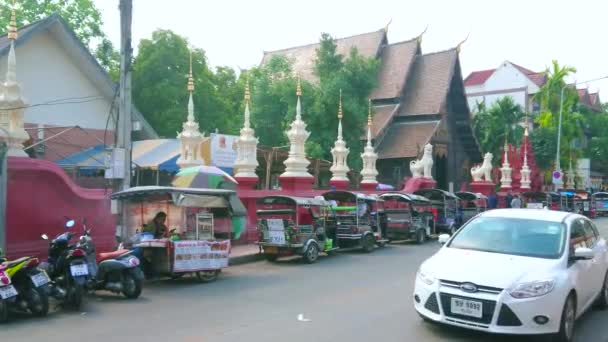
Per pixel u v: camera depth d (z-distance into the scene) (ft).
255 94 98.02
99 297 30.68
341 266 43.50
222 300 29.78
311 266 43.55
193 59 97.86
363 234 52.80
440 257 23.17
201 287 33.96
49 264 28.50
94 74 75.00
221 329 23.40
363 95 97.71
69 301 27.40
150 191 34.78
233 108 113.39
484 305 20.04
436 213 71.10
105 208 41.78
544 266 21.30
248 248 51.16
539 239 23.56
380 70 133.90
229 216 40.06
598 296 26.63
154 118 94.58
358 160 93.45
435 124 123.95
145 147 71.31
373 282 35.55
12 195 35.88
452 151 133.08
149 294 31.65
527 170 131.95
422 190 72.79
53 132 71.20
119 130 39.96
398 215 61.16
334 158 71.15
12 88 38.47
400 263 45.16
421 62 136.05
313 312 26.58
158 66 94.12
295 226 45.01
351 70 96.78
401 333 22.56
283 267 43.09
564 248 22.77
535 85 200.44
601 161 202.28
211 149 67.46
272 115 95.45
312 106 91.76
